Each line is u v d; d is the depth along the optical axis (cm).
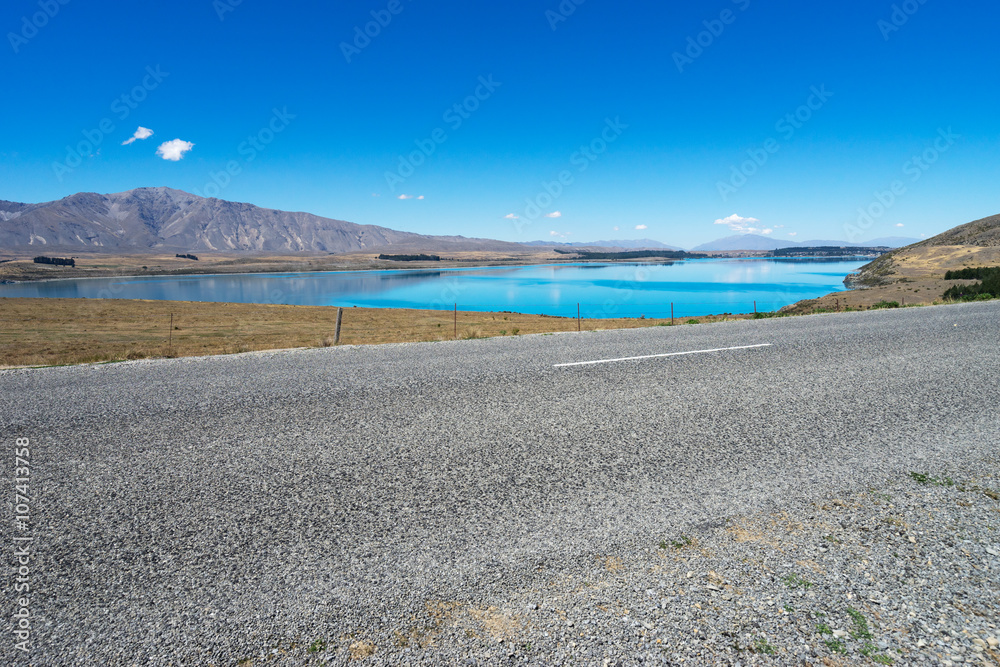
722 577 228
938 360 683
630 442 392
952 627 197
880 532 263
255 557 243
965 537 257
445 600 215
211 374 639
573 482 323
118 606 210
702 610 208
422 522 275
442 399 515
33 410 478
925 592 217
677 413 464
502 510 288
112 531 264
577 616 204
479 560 241
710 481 324
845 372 623
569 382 584
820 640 191
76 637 193
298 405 494
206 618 204
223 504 294
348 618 204
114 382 594
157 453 370
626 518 279
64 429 424
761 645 189
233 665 181
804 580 226
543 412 469
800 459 358
